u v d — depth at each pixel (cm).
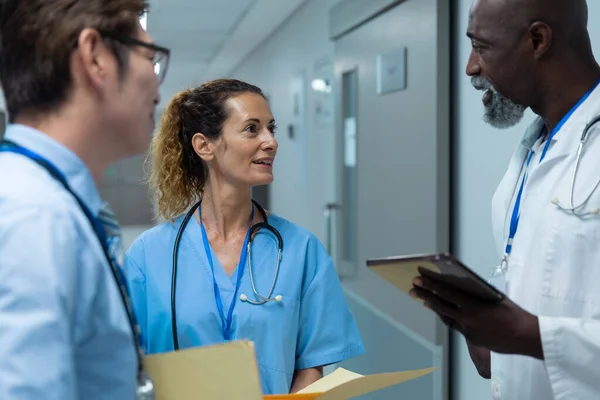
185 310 125
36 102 69
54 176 67
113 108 71
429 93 217
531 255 112
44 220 61
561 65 112
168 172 139
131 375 68
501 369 116
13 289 58
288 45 485
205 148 133
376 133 267
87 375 66
